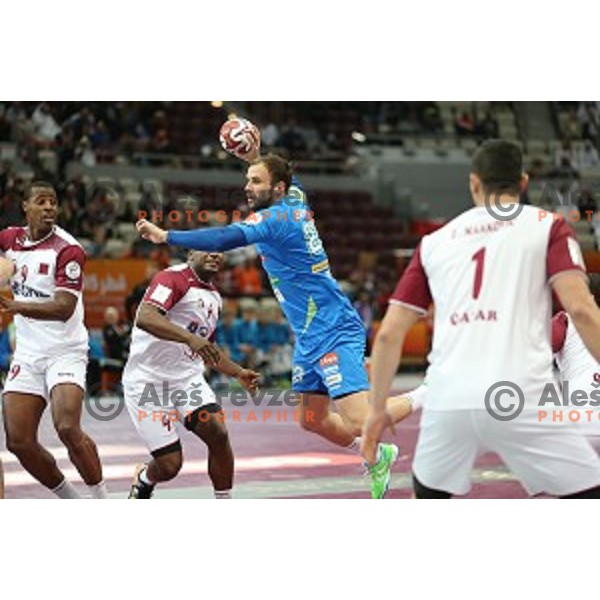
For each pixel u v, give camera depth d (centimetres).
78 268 1616
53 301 1588
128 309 4269
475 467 2189
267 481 2075
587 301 1075
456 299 1116
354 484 2031
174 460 1658
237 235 1539
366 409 1672
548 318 1112
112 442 2789
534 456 1102
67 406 1594
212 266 1672
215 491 1670
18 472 2177
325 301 1705
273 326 4809
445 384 1109
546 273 1106
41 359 1619
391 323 1126
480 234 1120
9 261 1625
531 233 1107
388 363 1122
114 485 2048
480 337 1102
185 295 1648
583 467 1100
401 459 2431
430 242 1140
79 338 1638
